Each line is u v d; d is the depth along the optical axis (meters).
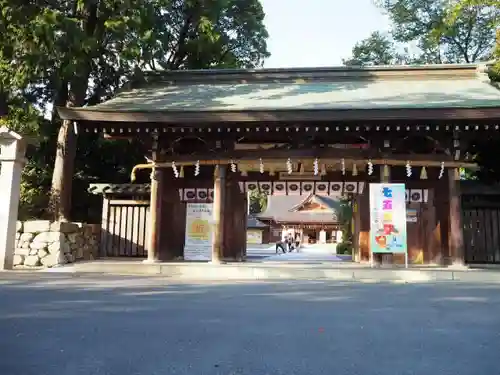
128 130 13.79
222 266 12.38
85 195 20.05
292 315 6.02
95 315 5.86
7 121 16.52
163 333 4.87
